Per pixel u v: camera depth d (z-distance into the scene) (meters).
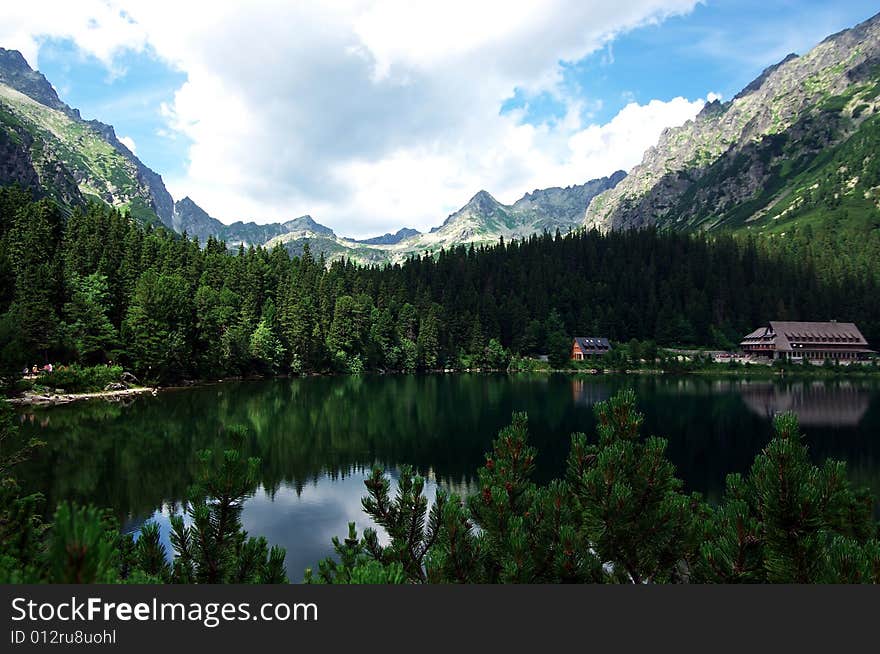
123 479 36.06
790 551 7.33
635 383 125.06
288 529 29.02
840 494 7.61
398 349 157.75
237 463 8.99
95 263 107.06
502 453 10.74
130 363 90.88
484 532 9.52
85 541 3.47
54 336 78.12
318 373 139.25
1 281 80.19
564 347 167.62
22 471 37.38
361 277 192.50
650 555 9.13
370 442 54.00
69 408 64.62
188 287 115.12
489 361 168.75
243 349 114.75
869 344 183.00
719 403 86.88
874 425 66.75
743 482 9.78
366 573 6.55
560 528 8.69
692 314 192.25
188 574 8.66
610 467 8.85
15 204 113.75
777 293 198.00
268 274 149.25
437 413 73.81
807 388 112.56
